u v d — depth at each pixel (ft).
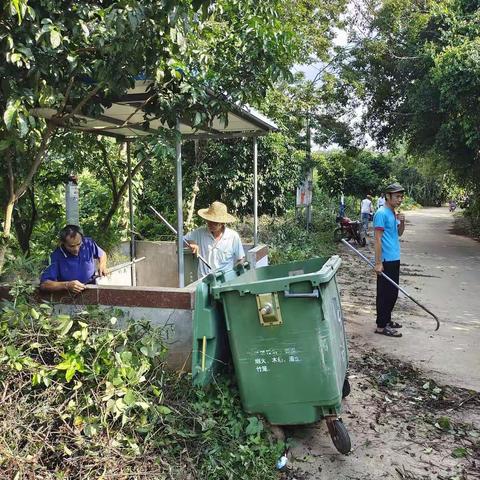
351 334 20.81
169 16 10.18
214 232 16.46
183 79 12.92
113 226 24.36
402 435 12.65
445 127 49.60
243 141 37.14
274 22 14.43
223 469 9.98
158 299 12.34
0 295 12.67
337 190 86.48
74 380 10.26
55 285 12.65
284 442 11.73
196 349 11.55
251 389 11.26
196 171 34.91
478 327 22.11
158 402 10.69
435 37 54.95
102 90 12.84
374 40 61.05
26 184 13.35
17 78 10.14
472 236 66.80
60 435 9.52
